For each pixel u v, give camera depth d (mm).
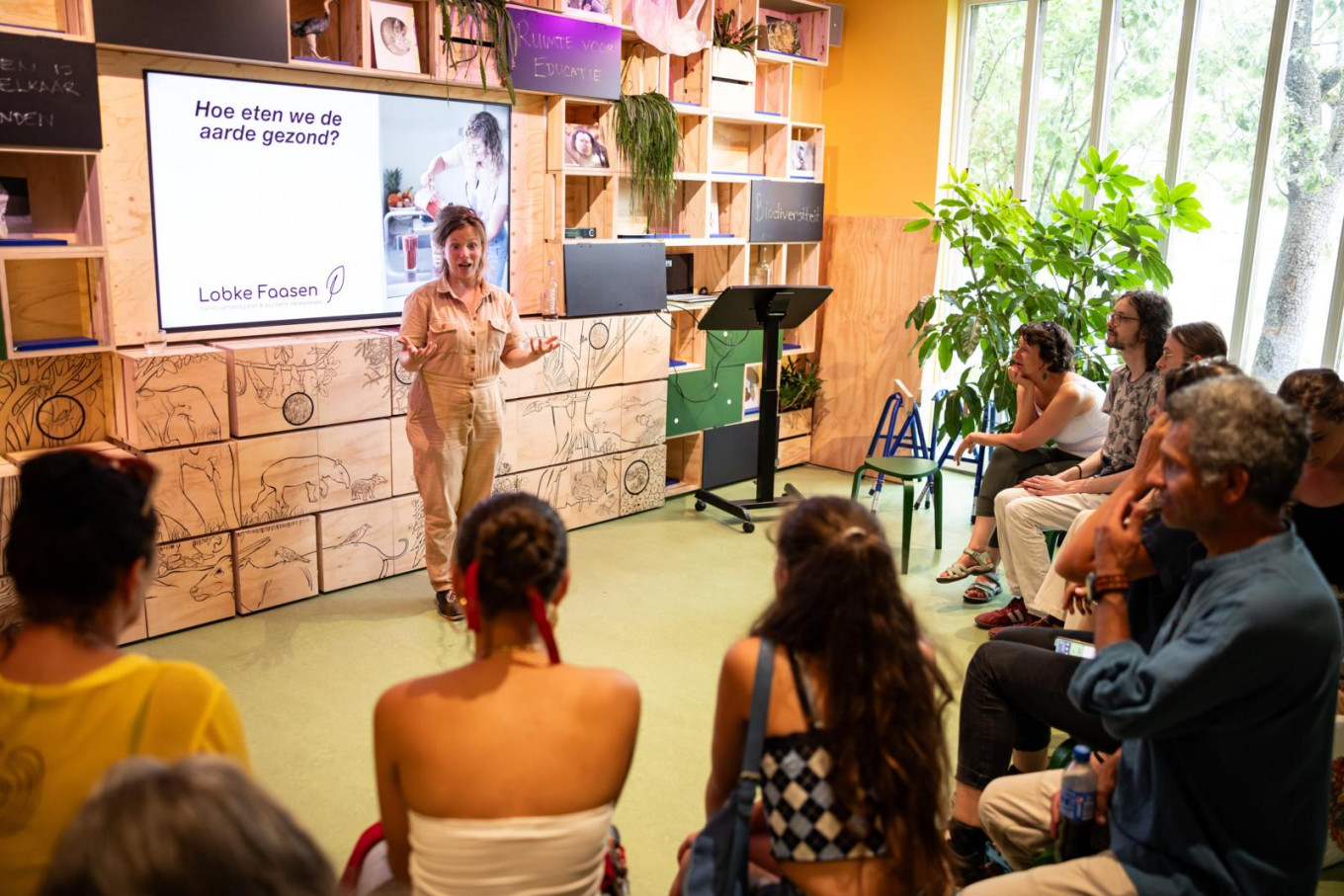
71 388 3711
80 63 3264
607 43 4707
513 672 1494
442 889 1427
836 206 6387
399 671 3518
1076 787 1855
